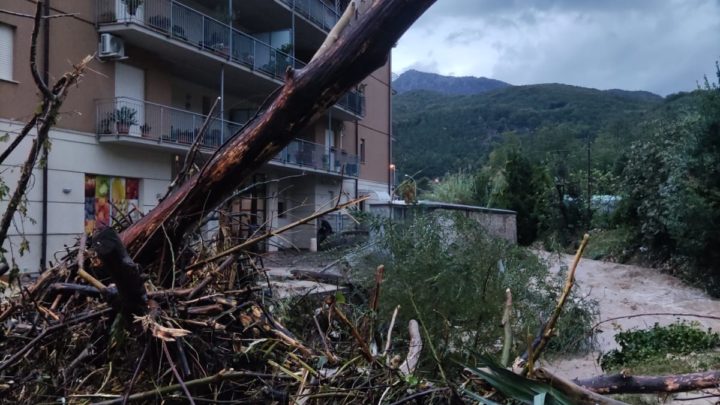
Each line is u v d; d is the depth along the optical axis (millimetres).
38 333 2418
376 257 4879
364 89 29000
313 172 22984
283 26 22719
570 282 2422
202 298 2477
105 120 14711
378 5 2551
